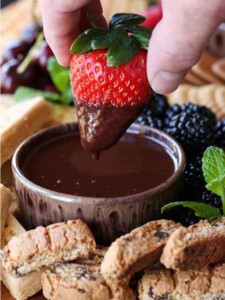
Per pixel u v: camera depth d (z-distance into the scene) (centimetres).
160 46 22
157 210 28
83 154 32
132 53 25
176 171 29
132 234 24
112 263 23
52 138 33
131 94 26
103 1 65
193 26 21
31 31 50
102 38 25
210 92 44
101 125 26
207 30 21
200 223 25
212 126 35
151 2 64
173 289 25
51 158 32
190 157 34
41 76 48
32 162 31
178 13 21
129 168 31
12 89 46
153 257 24
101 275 25
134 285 26
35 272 26
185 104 37
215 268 25
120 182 29
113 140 27
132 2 65
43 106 40
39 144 33
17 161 30
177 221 30
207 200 30
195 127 34
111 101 26
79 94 26
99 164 31
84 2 24
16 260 26
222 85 46
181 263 23
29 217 29
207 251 24
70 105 44
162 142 33
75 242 26
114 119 26
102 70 25
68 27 27
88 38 25
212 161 28
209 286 25
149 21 54
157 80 23
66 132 34
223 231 25
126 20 26
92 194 28
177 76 23
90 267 26
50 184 29
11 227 29
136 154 32
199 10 20
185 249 23
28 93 44
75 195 28
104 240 28
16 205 33
